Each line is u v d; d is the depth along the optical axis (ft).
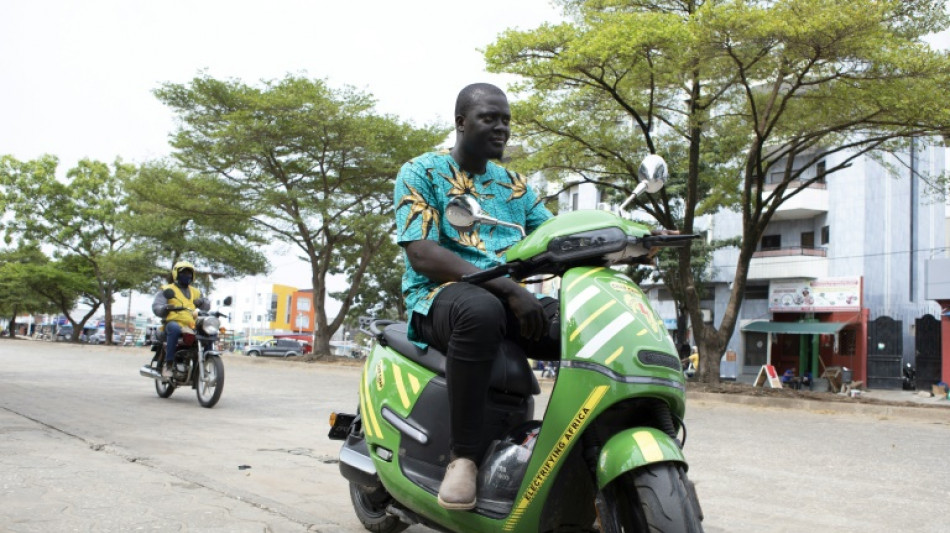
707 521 14.40
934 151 95.20
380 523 11.71
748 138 58.39
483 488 8.84
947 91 45.83
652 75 49.21
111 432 20.65
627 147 56.29
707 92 55.26
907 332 92.07
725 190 61.62
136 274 114.11
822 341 96.58
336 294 124.98
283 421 26.35
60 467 14.96
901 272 94.02
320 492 14.83
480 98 10.24
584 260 8.69
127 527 11.14
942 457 25.05
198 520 11.71
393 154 77.66
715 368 54.95
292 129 71.56
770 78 53.98
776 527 14.16
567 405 8.03
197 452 18.45
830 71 48.62
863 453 25.30
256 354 137.39
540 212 11.17
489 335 8.77
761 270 100.37
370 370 11.00
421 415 9.84
